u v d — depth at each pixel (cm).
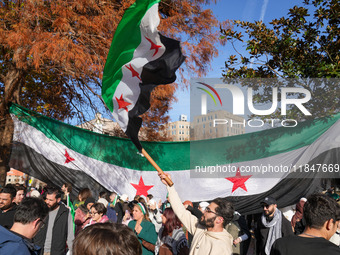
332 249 233
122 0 934
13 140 848
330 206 246
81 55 788
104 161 892
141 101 401
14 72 941
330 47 929
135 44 404
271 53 985
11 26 823
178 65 395
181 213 382
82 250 140
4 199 454
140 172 905
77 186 861
